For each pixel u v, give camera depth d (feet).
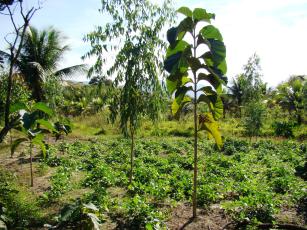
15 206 26.32
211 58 23.36
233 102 122.31
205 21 22.75
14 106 23.82
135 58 29.71
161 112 31.81
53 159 46.88
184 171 39.73
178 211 27.37
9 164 45.80
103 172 37.70
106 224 24.53
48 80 70.74
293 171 40.24
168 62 23.38
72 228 22.71
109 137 76.79
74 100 121.29
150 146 61.41
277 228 23.18
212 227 24.09
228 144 63.82
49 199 30.27
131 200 26.32
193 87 24.43
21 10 26.55
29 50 75.77
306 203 28.71
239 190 31.17
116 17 29.99
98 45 30.22
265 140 70.59
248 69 71.15
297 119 96.37
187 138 76.54
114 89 31.45
